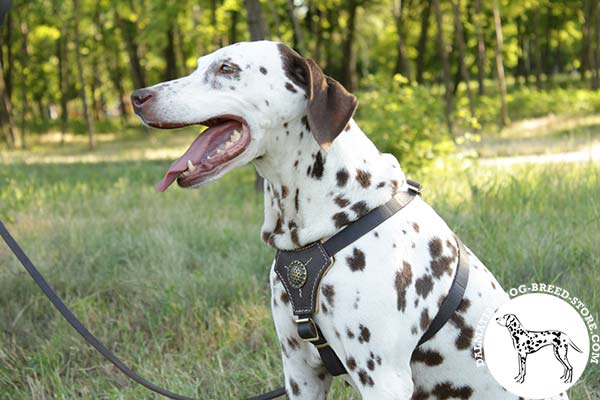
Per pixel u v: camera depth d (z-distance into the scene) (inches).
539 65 1298.0
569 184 299.3
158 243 263.9
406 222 108.5
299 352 115.6
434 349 110.2
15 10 1066.1
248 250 247.8
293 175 108.0
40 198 396.8
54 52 1322.6
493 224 235.8
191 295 208.4
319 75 104.6
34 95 1414.9
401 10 1135.6
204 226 293.4
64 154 870.4
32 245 272.8
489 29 1211.2
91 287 223.0
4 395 164.1
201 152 104.9
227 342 177.2
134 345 183.0
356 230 105.5
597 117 836.0
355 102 105.1
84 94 943.0
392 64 1514.5
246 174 427.2
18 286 223.0
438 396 114.4
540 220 245.1
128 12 1050.7
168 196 390.6
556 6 1365.7
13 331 194.9
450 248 112.1
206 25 1037.8
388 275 104.1
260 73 105.7
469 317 110.9
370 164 109.6
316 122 102.7
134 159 728.3
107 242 272.1
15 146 1028.5
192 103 104.2
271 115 105.7
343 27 1162.6
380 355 104.6
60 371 174.9
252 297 204.8
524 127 826.2
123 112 1434.5
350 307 104.2
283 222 110.8
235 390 158.2
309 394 118.3
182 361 171.6
